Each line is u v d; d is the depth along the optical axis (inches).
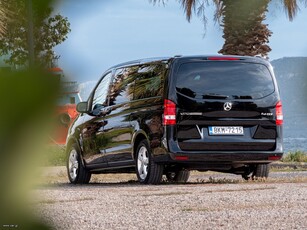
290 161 1362.0
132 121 792.9
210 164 765.3
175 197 548.7
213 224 388.2
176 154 732.0
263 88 770.2
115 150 825.5
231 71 760.3
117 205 487.5
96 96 883.4
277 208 472.4
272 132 767.7
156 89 761.0
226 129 751.1
